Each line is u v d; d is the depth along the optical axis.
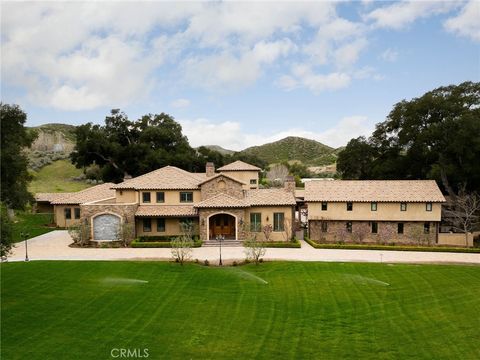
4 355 15.62
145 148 76.62
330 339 18.08
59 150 133.12
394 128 61.75
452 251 37.88
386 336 18.48
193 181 44.53
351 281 27.06
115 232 40.69
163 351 16.52
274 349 16.95
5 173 29.38
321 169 146.25
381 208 43.41
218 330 18.83
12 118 29.06
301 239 45.41
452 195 53.03
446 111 53.81
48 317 19.75
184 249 33.59
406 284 26.50
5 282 25.27
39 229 49.72
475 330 19.23
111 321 19.53
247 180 60.94
